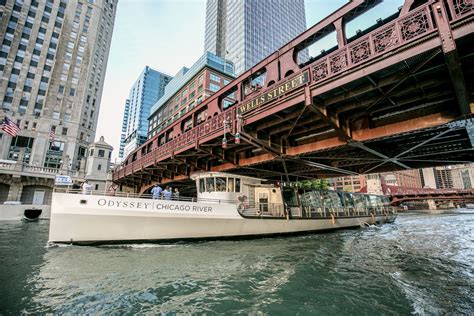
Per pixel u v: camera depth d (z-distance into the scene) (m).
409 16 8.07
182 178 24.31
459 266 8.79
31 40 51.03
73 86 53.72
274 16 98.25
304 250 11.29
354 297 5.95
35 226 20.67
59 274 7.14
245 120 13.39
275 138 14.80
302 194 20.05
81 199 10.65
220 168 19.84
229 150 17.81
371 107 10.77
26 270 7.43
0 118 45.22
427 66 8.27
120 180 35.84
